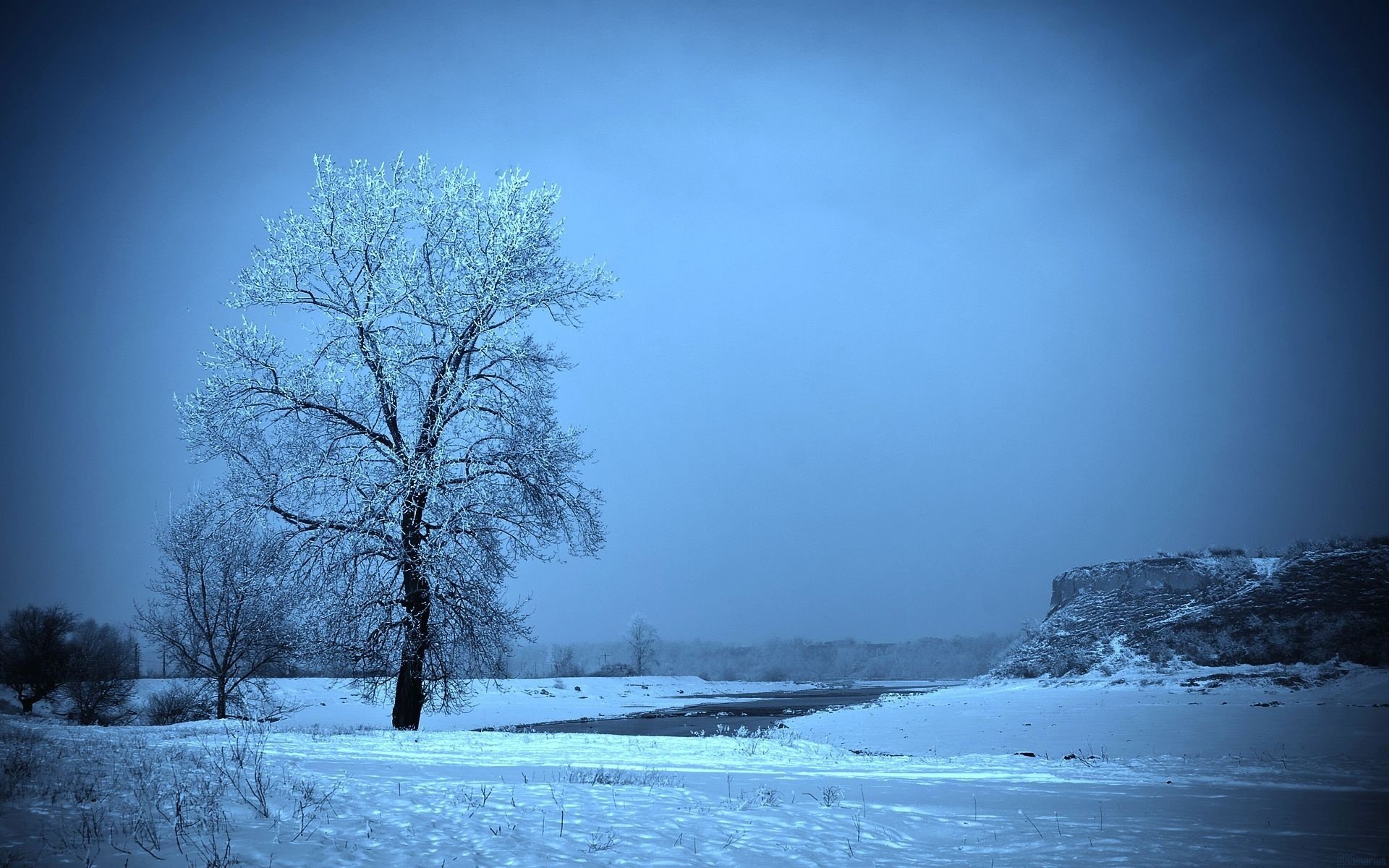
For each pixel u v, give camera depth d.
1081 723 31.83
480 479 25.23
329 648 24.56
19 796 8.56
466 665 25.47
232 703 36.44
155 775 10.27
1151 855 8.52
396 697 25.05
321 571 24.23
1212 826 10.25
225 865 6.75
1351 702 33.97
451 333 25.98
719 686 110.88
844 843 8.86
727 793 11.98
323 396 25.23
